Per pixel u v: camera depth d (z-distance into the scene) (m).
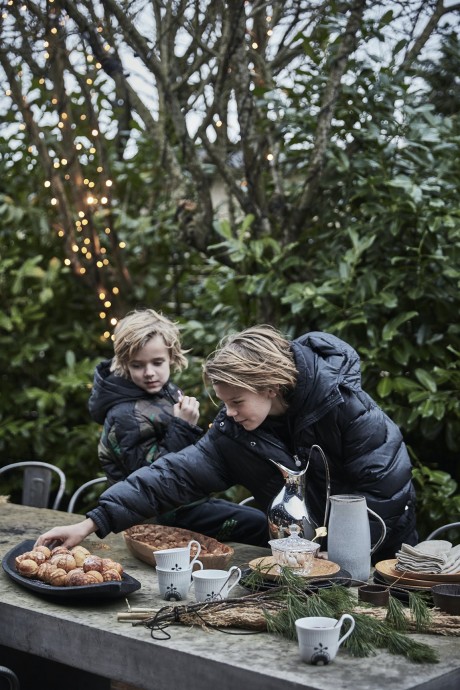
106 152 4.89
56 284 4.92
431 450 3.71
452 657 1.69
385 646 1.74
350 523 2.15
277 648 1.73
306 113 3.83
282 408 2.38
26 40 4.33
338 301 3.71
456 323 3.58
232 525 2.77
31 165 5.25
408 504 2.44
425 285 3.51
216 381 2.26
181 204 4.31
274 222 4.04
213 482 2.48
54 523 2.99
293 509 2.16
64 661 1.93
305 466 2.40
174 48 4.10
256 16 4.11
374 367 3.58
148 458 2.77
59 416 4.70
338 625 1.66
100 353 5.05
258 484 2.48
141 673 1.79
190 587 2.16
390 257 3.66
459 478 3.68
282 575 1.92
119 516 2.38
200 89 4.07
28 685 2.56
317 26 3.73
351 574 2.14
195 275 4.98
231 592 2.12
